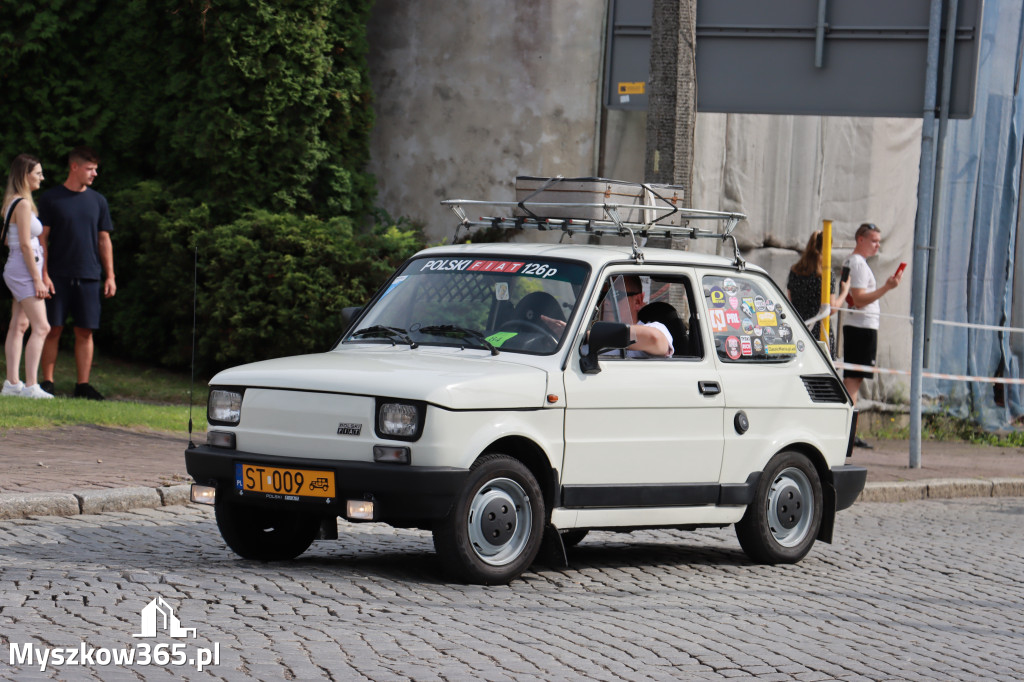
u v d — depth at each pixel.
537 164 21.97
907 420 23.22
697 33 17.75
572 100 21.78
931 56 17.33
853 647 8.16
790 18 17.52
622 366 9.80
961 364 23.83
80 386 18.03
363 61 21.94
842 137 22.66
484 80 22.19
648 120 15.62
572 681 6.88
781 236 22.33
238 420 9.27
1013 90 24.16
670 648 7.76
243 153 20.91
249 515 9.61
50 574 8.71
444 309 10.07
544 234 21.45
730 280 10.87
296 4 20.81
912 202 23.44
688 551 11.60
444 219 22.41
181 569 9.12
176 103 21.45
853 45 17.53
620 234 10.47
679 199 11.05
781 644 8.09
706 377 10.30
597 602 8.96
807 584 10.23
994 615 9.56
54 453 13.66
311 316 19.30
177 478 12.66
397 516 8.65
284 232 19.61
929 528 13.98
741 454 10.54
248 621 7.68
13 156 21.45
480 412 8.84
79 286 17.80
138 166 22.27
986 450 21.64
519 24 22.02
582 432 9.48
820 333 19.28
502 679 6.81
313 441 8.88
